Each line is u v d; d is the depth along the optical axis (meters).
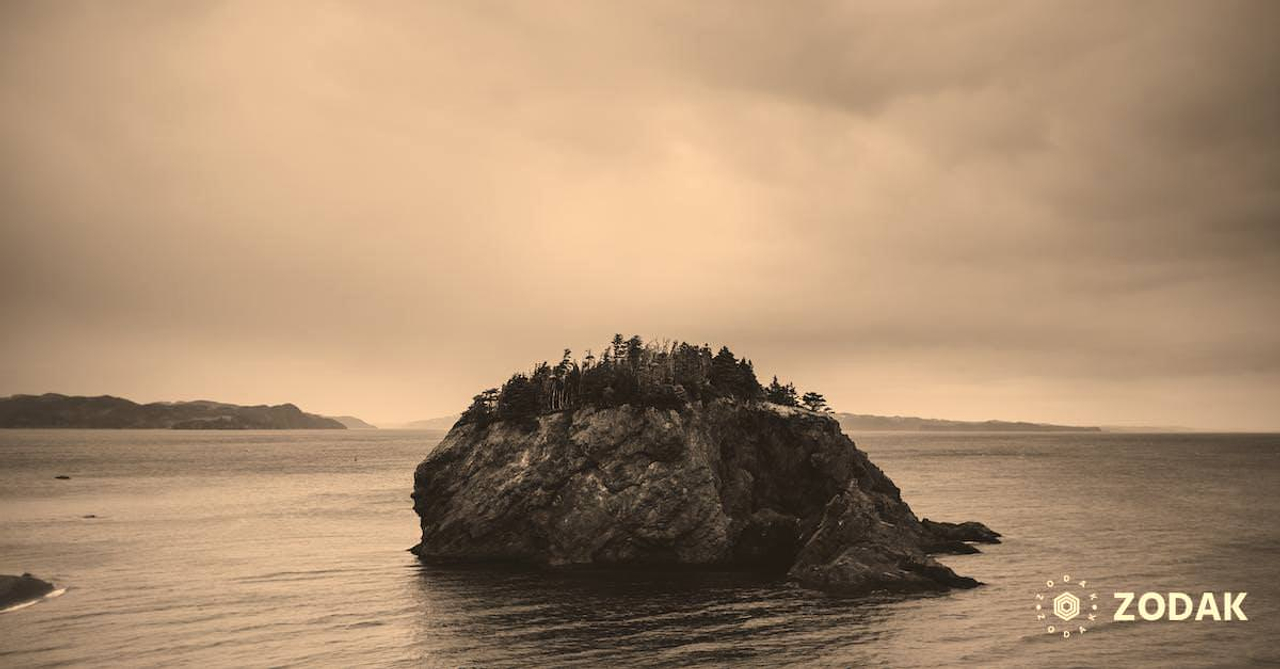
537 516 88.00
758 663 53.84
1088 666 53.75
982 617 64.88
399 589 75.12
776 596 71.94
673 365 100.62
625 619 64.25
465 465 95.12
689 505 85.56
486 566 86.12
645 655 55.34
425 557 90.81
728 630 61.12
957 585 75.00
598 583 77.44
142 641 58.50
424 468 96.38
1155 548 97.19
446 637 59.47
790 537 89.19
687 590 74.25
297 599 71.25
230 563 88.12
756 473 97.56
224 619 64.50
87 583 77.56
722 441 96.56
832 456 97.00
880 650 56.59
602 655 55.38
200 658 54.75
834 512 83.19
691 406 93.12
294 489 182.12
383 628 61.97
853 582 75.12
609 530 85.25
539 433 92.69
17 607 68.19
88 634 60.19
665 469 86.94
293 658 54.78
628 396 91.69
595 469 88.06
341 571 83.69
